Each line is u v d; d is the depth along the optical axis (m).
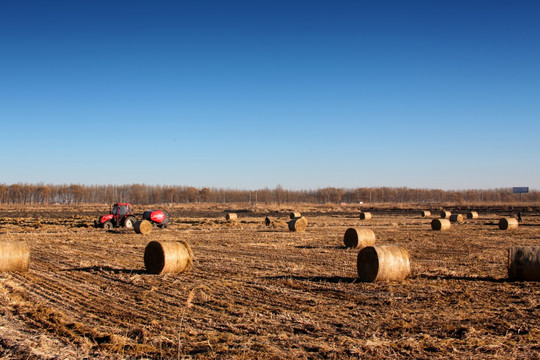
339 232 34.34
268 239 28.34
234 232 34.09
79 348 7.52
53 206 116.38
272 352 7.40
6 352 7.23
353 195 176.88
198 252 21.39
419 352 7.44
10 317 9.29
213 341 7.98
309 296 11.70
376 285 13.17
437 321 9.33
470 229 37.09
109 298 11.26
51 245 23.94
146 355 7.28
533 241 26.94
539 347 7.68
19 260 14.69
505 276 14.77
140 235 30.67
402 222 48.03
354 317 9.66
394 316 9.73
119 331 8.48
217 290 12.36
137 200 152.38
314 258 19.42
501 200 157.50
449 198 175.00
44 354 7.13
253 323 9.12
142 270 15.69
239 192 171.25
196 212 79.81
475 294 11.96
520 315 9.78
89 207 107.06
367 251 13.86
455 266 17.00
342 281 13.86
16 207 105.62
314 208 95.88
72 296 11.44
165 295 11.64
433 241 26.86
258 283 13.39
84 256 19.47
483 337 8.18
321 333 8.48
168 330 8.59
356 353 7.35
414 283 13.54
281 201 167.62
